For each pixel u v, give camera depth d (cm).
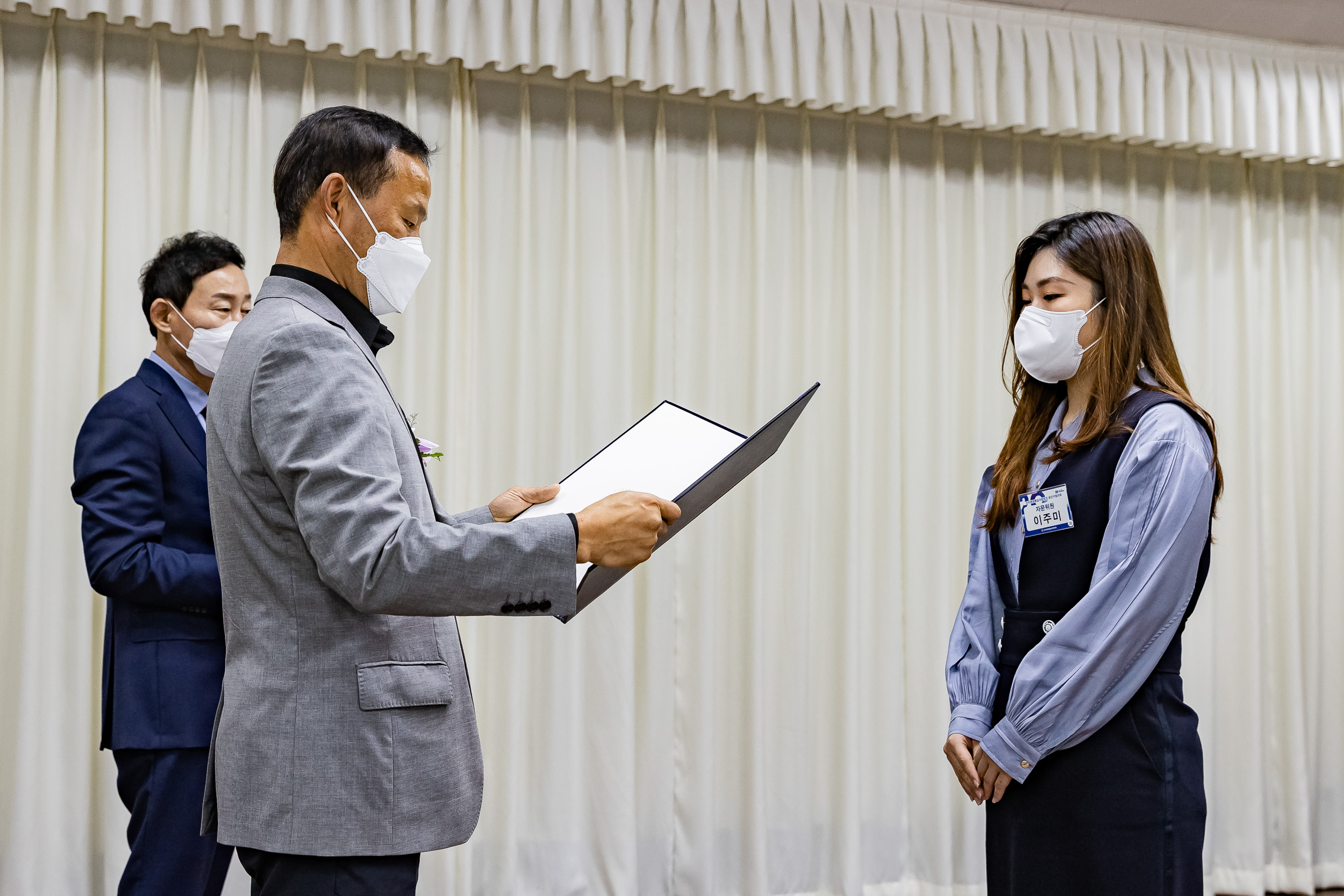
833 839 337
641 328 340
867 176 363
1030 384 187
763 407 340
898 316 358
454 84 318
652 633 326
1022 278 191
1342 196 404
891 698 346
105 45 295
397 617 132
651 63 332
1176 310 387
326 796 124
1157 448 158
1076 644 157
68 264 288
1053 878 159
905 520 357
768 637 340
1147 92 374
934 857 343
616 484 159
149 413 205
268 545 128
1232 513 384
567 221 328
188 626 199
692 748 326
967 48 354
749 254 346
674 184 343
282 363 125
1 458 284
